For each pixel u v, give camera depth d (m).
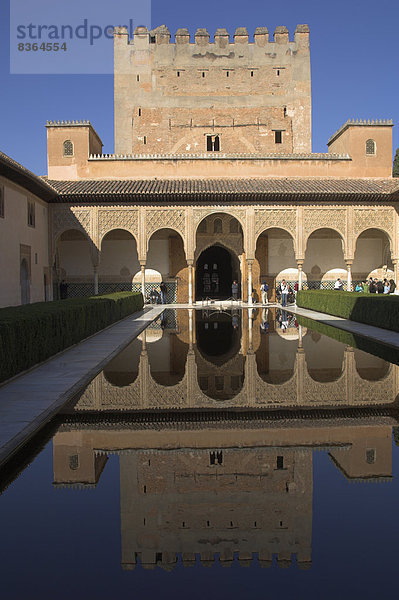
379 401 5.26
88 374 6.59
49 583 2.17
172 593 2.10
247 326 13.45
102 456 3.71
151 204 18.78
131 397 5.52
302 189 18.72
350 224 19.03
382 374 6.71
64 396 5.36
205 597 2.07
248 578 2.21
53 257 18.61
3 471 3.44
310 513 2.80
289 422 4.52
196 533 2.59
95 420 4.61
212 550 2.45
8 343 5.95
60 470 3.45
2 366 5.77
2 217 13.57
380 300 11.78
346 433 4.19
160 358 8.27
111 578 2.22
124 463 3.57
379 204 19.08
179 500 2.96
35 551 2.45
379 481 3.22
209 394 5.67
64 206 18.67
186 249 18.95
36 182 15.09
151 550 2.44
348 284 19.20
